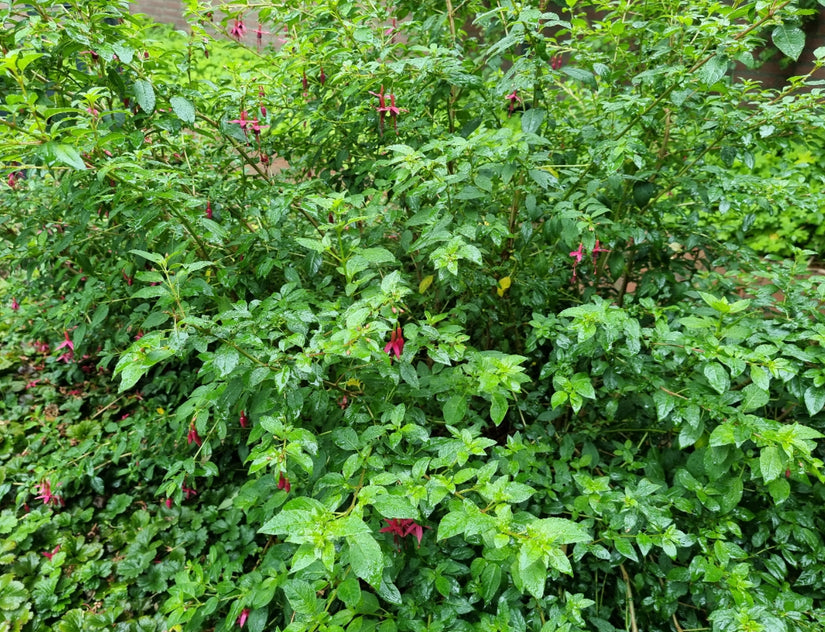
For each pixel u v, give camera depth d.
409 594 1.70
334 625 1.38
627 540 1.62
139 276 1.44
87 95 1.62
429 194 1.88
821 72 4.88
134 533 2.63
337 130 2.59
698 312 2.04
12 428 3.18
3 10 1.89
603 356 1.95
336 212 1.59
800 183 2.42
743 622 1.43
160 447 2.61
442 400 1.99
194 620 1.82
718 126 2.33
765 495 1.94
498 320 2.59
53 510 2.76
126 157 1.88
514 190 2.23
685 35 2.13
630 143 1.94
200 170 2.51
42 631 2.23
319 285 2.23
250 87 2.29
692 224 2.72
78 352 3.10
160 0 6.26
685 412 1.63
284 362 1.50
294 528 1.10
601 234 2.03
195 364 3.21
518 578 1.31
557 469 1.98
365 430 1.68
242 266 2.21
